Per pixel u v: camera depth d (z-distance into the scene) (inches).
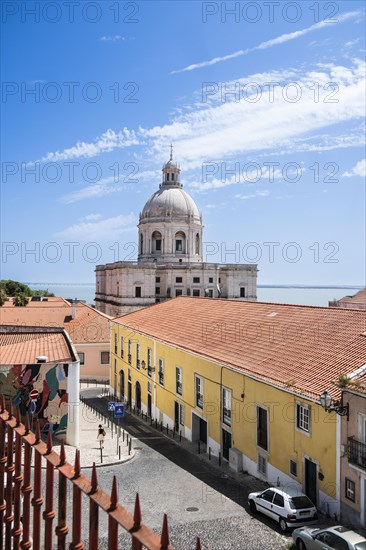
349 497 709.3
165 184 4340.6
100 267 4456.2
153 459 1064.8
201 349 1192.8
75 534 210.4
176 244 4128.9
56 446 1106.7
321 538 607.5
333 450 741.3
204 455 1099.9
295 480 823.1
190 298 1804.9
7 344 1432.1
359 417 698.8
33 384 1117.1
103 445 1159.0
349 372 781.9
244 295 4109.3
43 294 5315.0
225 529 708.7
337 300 2551.7
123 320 1849.2
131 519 185.3
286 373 892.6
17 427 261.0
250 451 957.8
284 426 853.8
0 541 264.2
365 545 568.7
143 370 1558.8
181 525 721.0
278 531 702.5
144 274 3796.8
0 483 272.8
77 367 1146.0
